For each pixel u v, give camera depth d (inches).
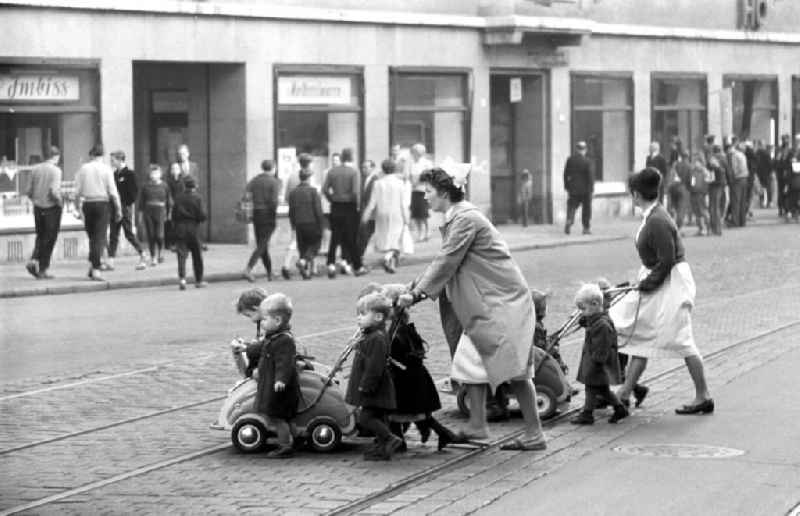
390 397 478.9
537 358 555.2
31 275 1152.8
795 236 1617.9
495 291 486.0
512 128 1759.4
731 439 511.8
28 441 525.3
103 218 1120.8
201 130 1430.9
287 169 1449.3
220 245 1418.6
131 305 985.5
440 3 1599.4
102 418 571.2
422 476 460.1
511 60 1684.3
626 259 1320.1
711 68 2012.8
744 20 2071.9
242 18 1397.6
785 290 1039.6
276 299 486.9
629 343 560.7
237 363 507.2
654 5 1911.9
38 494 440.1
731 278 1132.5
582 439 517.0
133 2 1307.8
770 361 696.4
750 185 1894.7
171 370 690.8
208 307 967.6
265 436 494.6
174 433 537.3
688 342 557.6
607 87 1844.2
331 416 496.4
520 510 410.6
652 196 560.1
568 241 1519.4
